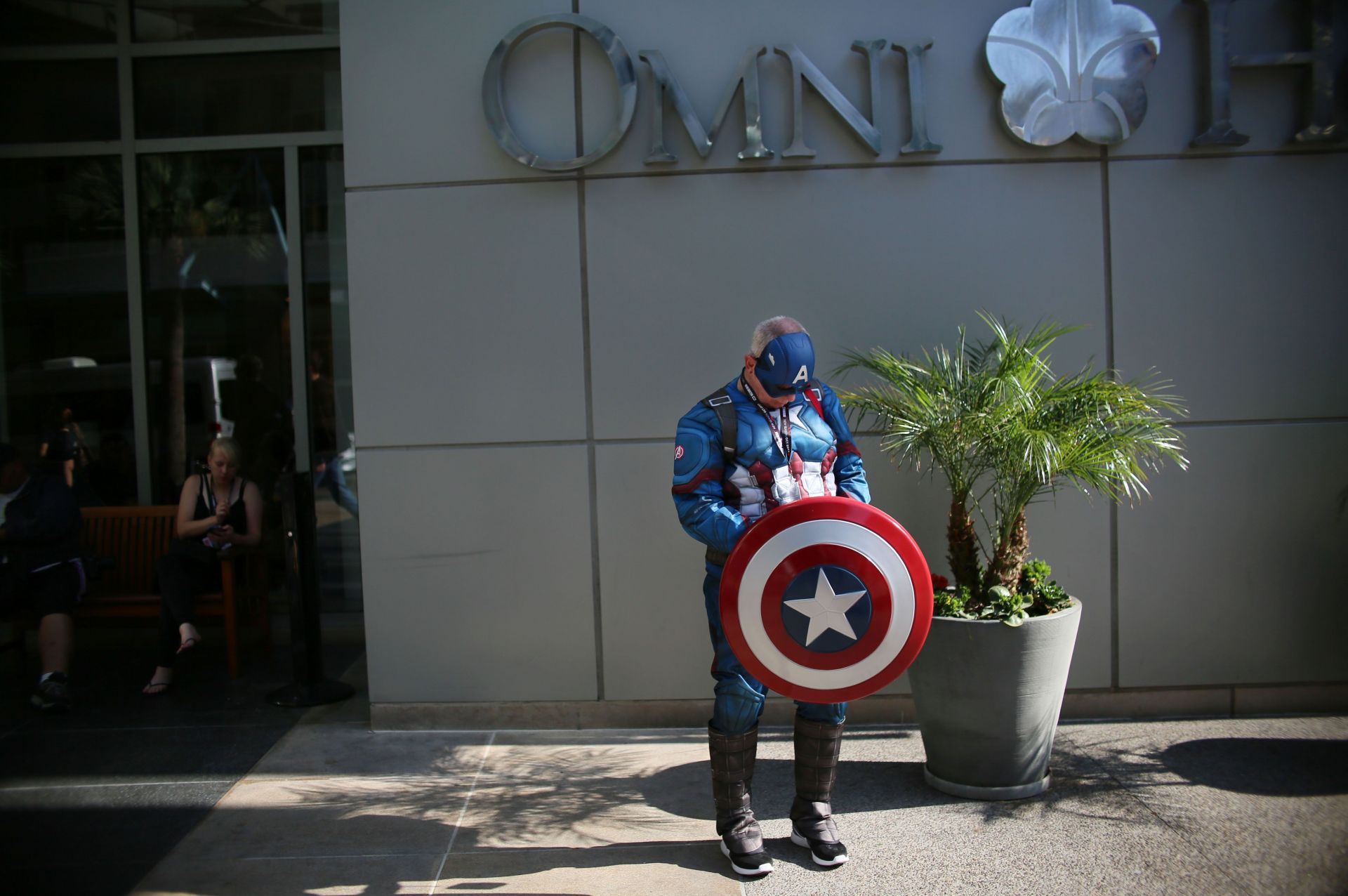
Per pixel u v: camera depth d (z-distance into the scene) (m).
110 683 5.12
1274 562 4.20
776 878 2.95
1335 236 4.15
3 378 5.96
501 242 4.19
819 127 4.13
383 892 2.91
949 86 4.11
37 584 4.62
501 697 4.28
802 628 2.75
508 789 3.67
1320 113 4.05
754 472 2.90
